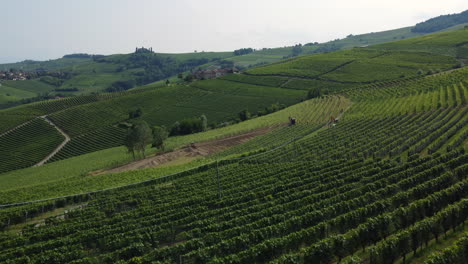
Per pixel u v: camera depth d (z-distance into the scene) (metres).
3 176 116.88
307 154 72.12
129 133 101.75
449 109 89.38
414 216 34.94
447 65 178.88
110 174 83.06
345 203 40.34
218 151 96.69
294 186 52.81
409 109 100.81
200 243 36.31
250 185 55.41
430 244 31.52
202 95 199.38
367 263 29.83
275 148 83.19
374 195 42.00
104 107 186.75
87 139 152.75
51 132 159.25
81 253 38.28
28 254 39.94
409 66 190.75
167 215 48.06
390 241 28.97
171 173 73.81
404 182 44.81
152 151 115.19
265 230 36.09
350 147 71.69
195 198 52.28
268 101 177.75
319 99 153.50
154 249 36.72
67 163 123.19
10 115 176.62
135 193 60.06
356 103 129.00
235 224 40.81
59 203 61.81
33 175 110.62
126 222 46.25
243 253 31.72
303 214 40.84
